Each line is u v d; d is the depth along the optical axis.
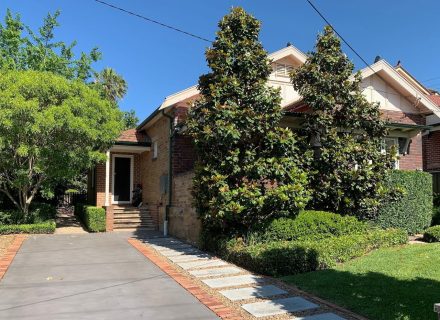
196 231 11.97
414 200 12.93
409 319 5.37
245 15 11.20
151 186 17.44
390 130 15.01
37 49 22.64
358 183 11.40
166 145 15.33
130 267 9.15
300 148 11.58
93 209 15.12
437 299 6.04
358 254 9.39
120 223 16.31
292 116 12.59
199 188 10.65
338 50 12.18
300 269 8.35
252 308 6.23
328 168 11.52
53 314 5.99
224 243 10.14
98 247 11.70
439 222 13.85
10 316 5.89
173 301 6.65
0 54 21.53
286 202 10.16
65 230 15.41
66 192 21.27
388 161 11.82
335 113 12.15
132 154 19.55
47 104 13.56
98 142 14.21
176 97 14.36
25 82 13.02
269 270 8.25
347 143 11.56
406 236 10.90
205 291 7.21
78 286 7.53
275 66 16.73
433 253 9.07
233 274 8.44
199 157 11.17
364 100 12.19
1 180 14.57
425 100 16.66
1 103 12.31
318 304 6.35
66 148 13.63
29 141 13.30
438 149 18.08
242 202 9.83
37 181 15.73
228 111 9.98
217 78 10.71
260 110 10.59
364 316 5.70
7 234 13.69
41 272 8.60
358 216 11.97
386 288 6.71
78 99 13.77
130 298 6.81
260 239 10.23
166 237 13.84
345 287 6.94
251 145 10.53
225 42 10.82
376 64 16.12
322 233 10.80
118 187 19.22
